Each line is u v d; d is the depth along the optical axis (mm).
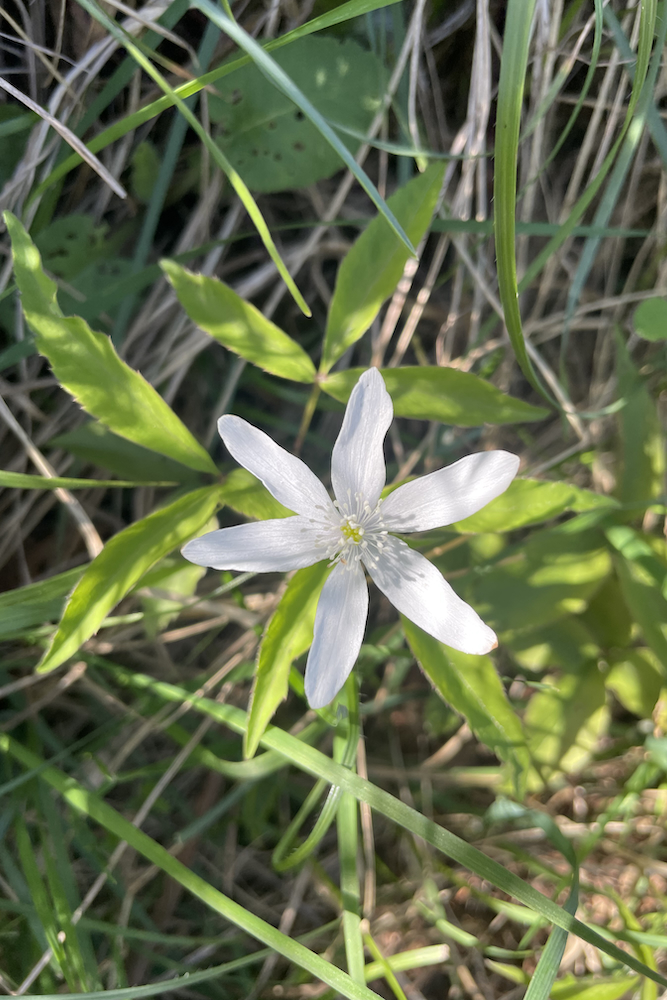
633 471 175
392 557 145
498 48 170
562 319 190
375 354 186
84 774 172
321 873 173
